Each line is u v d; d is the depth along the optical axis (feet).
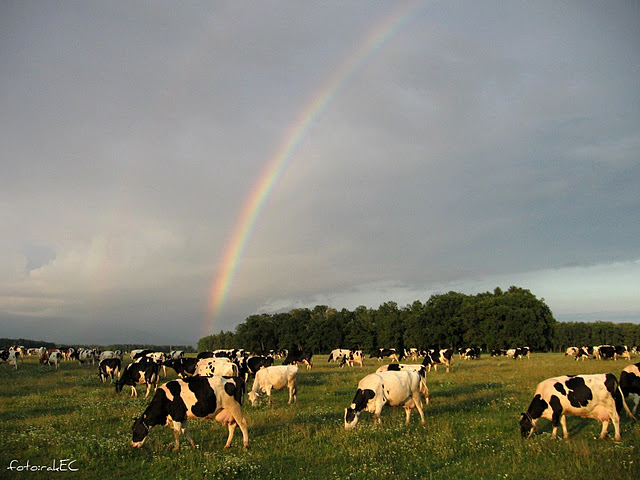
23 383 93.04
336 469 35.37
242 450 40.40
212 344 519.60
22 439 43.86
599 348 173.78
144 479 34.09
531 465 34.35
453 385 81.71
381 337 349.41
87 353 156.04
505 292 323.78
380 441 41.73
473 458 37.06
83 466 36.81
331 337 366.02
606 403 40.63
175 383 41.42
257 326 405.18
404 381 49.60
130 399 69.10
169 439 44.86
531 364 137.49
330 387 81.61
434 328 309.63
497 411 54.65
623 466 32.65
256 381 65.82
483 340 287.69
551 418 42.32
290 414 54.90
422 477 33.37
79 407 62.13
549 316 295.07
